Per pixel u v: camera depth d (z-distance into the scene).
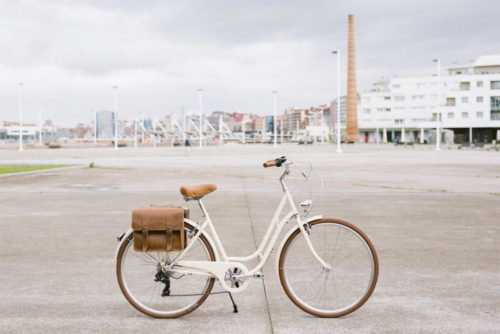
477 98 99.75
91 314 3.83
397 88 119.12
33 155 38.69
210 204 10.05
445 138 110.75
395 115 119.12
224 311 3.87
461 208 9.41
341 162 26.53
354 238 3.84
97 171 19.73
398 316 3.75
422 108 117.19
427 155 37.69
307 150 54.06
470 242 6.41
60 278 4.83
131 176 17.28
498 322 3.63
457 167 21.94
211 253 3.68
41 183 14.60
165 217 3.51
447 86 115.19
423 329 3.50
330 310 3.71
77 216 8.59
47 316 3.78
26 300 4.16
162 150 55.78
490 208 9.41
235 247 6.11
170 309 3.73
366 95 120.19
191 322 3.65
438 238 6.66
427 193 11.84
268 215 8.64
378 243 6.34
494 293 4.32
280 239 6.54
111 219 8.28
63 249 6.09
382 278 4.78
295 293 3.87
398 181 15.14
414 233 7.00
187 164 24.98
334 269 3.86
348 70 103.88
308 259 4.01
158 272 3.66
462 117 100.88
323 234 3.84
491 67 104.38
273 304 4.04
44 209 9.40
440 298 4.18
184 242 3.61
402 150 53.53
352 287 3.85
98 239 6.68
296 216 3.77
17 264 5.38
